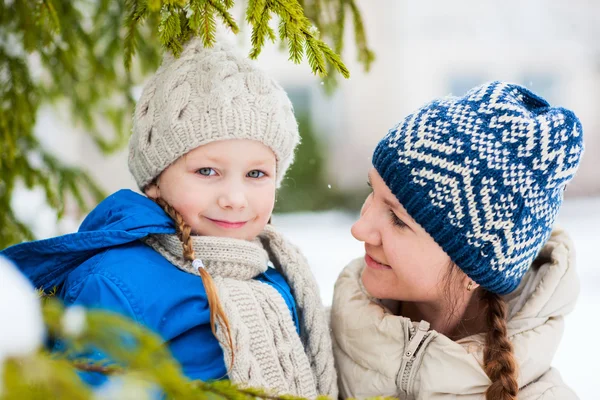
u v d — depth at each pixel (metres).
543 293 1.20
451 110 1.12
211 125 1.13
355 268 1.37
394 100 8.23
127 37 1.27
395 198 1.15
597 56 8.23
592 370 2.70
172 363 0.57
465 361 1.11
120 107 2.10
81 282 1.06
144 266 1.09
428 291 1.18
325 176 7.49
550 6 8.30
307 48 1.01
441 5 8.30
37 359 0.46
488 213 1.09
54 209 1.79
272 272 1.31
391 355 1.17
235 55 1.21
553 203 1.16
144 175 1.21
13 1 1.48
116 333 0.57
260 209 1.21
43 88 1.84
